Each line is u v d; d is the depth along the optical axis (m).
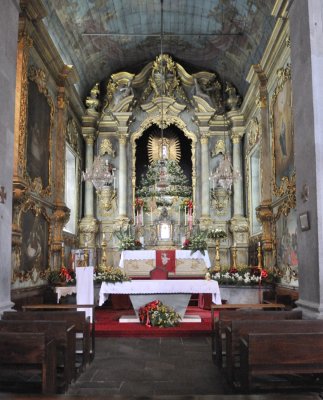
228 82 16.62
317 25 6.53
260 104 12.52
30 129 10.04
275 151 11.59
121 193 15.88
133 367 6.28
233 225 15.41
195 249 12.11
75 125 14.96
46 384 4.27
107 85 16.88
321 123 6.29
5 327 5.11
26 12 9.20
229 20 13.48
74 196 14.70
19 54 9.22
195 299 12.40
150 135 16.98
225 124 16.53
